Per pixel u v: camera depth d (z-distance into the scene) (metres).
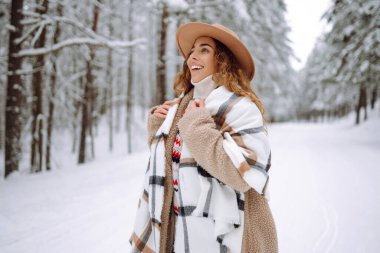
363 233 3.39
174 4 10.01
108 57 17.97
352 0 12.20
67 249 3.22
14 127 7.68
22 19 7.72
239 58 1.41
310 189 5.32
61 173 8.19
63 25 9.30
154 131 1.51
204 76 1.39
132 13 17.84
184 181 1.24
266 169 1.17
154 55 26.27
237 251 1.20
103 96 22.05
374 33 11.37
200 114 1.19
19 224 3.99
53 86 10.91
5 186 6.43
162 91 11.62
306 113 66.62
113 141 22.34
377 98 27.95
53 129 13.27
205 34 1.41
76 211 4.51
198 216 1.20
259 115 1.22
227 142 1.14
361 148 11.73
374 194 4.94
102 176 7.33
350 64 12.76
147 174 1.44
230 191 1.23
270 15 15.55
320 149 11.66
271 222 1.28
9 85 7.66
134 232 1.44
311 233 3.44
